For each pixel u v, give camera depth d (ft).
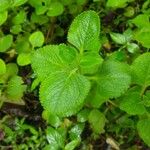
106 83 0.97
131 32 1.32
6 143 1.33
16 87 1.24
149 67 1.01
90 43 0.95
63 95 0.89
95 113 1.18
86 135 1.36
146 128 1.05
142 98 1.03
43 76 0.97
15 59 1.50
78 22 0.94
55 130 1.20
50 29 1.56
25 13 1.51
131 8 1.55
